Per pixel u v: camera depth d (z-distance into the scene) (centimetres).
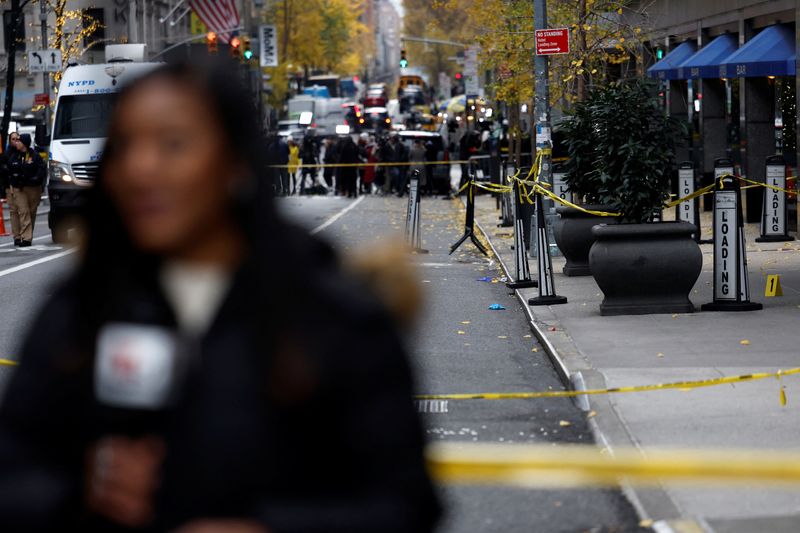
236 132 281
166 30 9144
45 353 284
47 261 2845
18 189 3278
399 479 271
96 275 286
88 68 3566
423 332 1753
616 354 1445
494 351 1595
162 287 284
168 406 276
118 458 278
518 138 4409
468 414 1182
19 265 2759
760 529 774
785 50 3116
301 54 14038
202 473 271
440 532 787
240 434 271
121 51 3816
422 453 276
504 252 2925
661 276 1766
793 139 3219
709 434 1028
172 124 276
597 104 1855
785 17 3244
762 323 1641
